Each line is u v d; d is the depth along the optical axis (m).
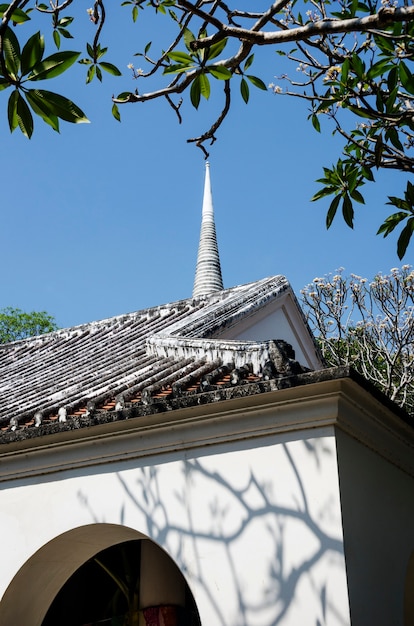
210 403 5.33
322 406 5.11
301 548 4.98
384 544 5.48
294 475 5.17
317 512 5.00
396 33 4.30
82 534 6.14
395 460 6.14
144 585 8.32
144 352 9.38
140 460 5.90
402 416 5.81
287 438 5.29
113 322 13.14
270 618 4.93
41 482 6.34
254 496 5.27
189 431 5.62
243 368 6.01
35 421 6.38
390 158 5.00
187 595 8.63
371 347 17.94
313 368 13.43
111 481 5.98
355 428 5.39
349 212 5.02
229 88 4.50
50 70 3.18
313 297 18.50
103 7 4.37
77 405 6.53
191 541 5.43
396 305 17.22
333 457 5.06
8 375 11.86
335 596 4.74
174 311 12.27
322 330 18.25
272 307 11.67
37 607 6.48
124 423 5.73
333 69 5.57
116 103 4.48
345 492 5.06
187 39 4.33
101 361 10.08
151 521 5.66
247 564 5.14
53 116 3.32
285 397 5.16
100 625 8.38
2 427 6.73
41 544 6.10
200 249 20.09
